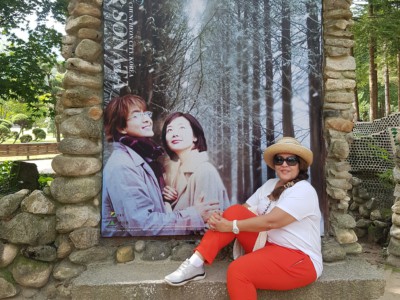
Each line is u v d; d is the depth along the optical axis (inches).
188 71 111.0
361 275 96.5
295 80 112.7
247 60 112.2
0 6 295.6
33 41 317.1
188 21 111.0
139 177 108.9
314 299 93.4
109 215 107.4
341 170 109.5
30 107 334.0
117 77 108.7
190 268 89.7
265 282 85.4
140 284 91.3
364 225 165.3
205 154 111.3
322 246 106.0
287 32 112.3
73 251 102.7
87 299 91.0
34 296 100.4
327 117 111.8
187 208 110.2
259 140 112.3
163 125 110.3
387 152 201.6
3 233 99.0
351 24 112.6
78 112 104.2
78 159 101.7
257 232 91.0
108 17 108.1
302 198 86.7
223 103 111.8
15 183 210.7
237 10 112.0
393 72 681.6
